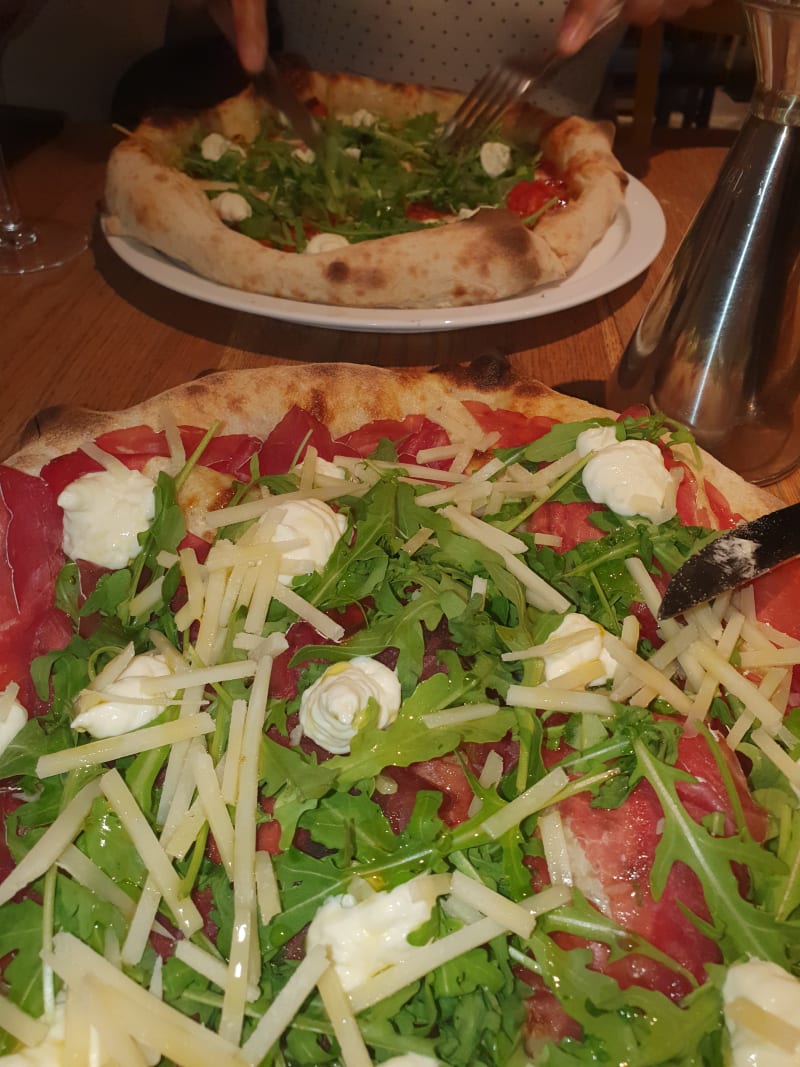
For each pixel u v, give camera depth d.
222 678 0.28
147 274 0.54
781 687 0.30
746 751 0.28
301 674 0.28
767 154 0.37
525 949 0.25
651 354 0.42
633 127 0.86
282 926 0.24
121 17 1.00
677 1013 0.23
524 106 0.79
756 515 0.37
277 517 0.32
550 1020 0.24
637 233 0.59
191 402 0.40
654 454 0.35
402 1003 0.23
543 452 0.36
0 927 0.24
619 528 0.33
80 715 0.27
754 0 0.33
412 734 0.27
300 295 0.53
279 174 0.72
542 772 0.26
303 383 0.41
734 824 0.26
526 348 0.52
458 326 0.49
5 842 0.27
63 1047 0.23
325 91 0.84
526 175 0.73
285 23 0.93
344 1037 0.22
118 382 0.49
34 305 0.55
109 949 0.24
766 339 0.39
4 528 0.33
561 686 0.28
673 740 0.27
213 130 0.78
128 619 0.31
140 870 0.25
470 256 0.52
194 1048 0.22
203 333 0.53
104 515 0.32
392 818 0.27
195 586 0.30
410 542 0.32
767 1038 0.22
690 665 0.29
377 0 0.87
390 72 0.91
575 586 0.32
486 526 0.32
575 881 0.26
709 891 0.24
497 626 0.29
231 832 0.25
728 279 0.38
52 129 0.80
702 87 1.26
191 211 0.56
